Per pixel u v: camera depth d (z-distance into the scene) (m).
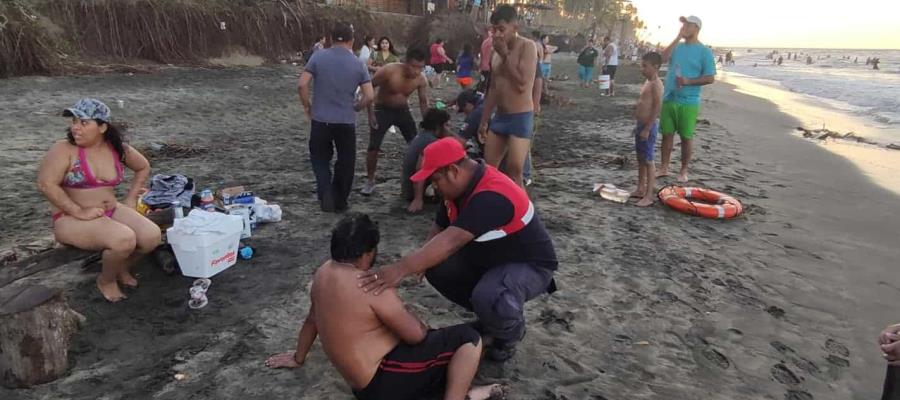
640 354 3.55
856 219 6.69
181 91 14.78
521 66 5.07
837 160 10.23
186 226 4.15
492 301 2.99
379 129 6.34
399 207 6.19
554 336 3.69
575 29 82.25
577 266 4.78
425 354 2.71
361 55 15.00
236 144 9.21
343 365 2.62
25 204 5.92
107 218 3.77
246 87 16.27
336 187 5.93
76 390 2.98
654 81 6.11
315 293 2.63
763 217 6.49
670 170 8.42
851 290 4.73
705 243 5.52
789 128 14.50
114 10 19.36
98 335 3.49
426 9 32.72
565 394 3.10
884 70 56.44
